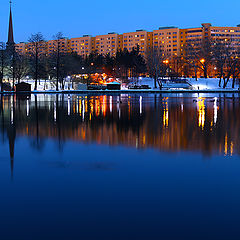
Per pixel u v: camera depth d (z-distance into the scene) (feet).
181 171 19.25
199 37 600.39
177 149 26.40
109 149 26.40
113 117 56.13
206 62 343.46
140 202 13.85
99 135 34.47
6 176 17.97
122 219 12.14
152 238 10.66
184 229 11.31
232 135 34.45
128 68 397.39
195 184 16.49
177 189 15.66
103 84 350.64
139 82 343.87
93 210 12.96
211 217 12.27
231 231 11.14
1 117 55.57
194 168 19.98
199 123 46.75
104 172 18.99
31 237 10.75
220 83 313.94
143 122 47.96
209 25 607.37
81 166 20.36
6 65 298.97
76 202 13.85
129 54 394.93
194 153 24.71
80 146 27.71
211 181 17.07
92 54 483.51
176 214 12.57
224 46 316.81
